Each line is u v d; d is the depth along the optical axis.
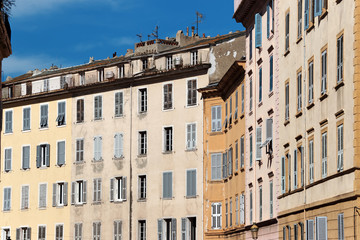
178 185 80.25
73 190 88.00
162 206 81.12
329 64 41.59
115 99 85.88
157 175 81.88
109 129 85.94
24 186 92.00
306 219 45.44
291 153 49.22
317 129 43.59
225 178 73.38
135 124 84.12
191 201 79.00
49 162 90.25
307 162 45.50
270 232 54.94
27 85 93.44
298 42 47.97
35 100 92.25
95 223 85.75
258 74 59.72
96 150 86.69
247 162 63.41
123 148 84.69
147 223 82.12
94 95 87.62
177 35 89.00
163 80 82.50
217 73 78.88
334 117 40.56
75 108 88.88
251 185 61.66
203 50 80.44
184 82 80.94
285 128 50.84
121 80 84.94
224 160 73.94
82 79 89.50
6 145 93.94
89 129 87.50
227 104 74.00
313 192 44.12
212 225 76.00
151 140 82.75
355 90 37.44
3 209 93.25
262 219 57.56
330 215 40.75
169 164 81.12
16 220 92.12
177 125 80.94
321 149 42.75
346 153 38.50
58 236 88.56
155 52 84.69
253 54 61.47
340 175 39.28
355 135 37.34
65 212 88.25
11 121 93.94
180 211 79.75
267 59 56.62
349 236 37.69
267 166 56.09
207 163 77.44
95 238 85.56
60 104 90.19
